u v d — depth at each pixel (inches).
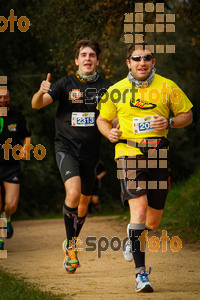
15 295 299.4
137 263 338.3
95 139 429.4
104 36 797.2
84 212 449.7
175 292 326.3
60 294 316.8
